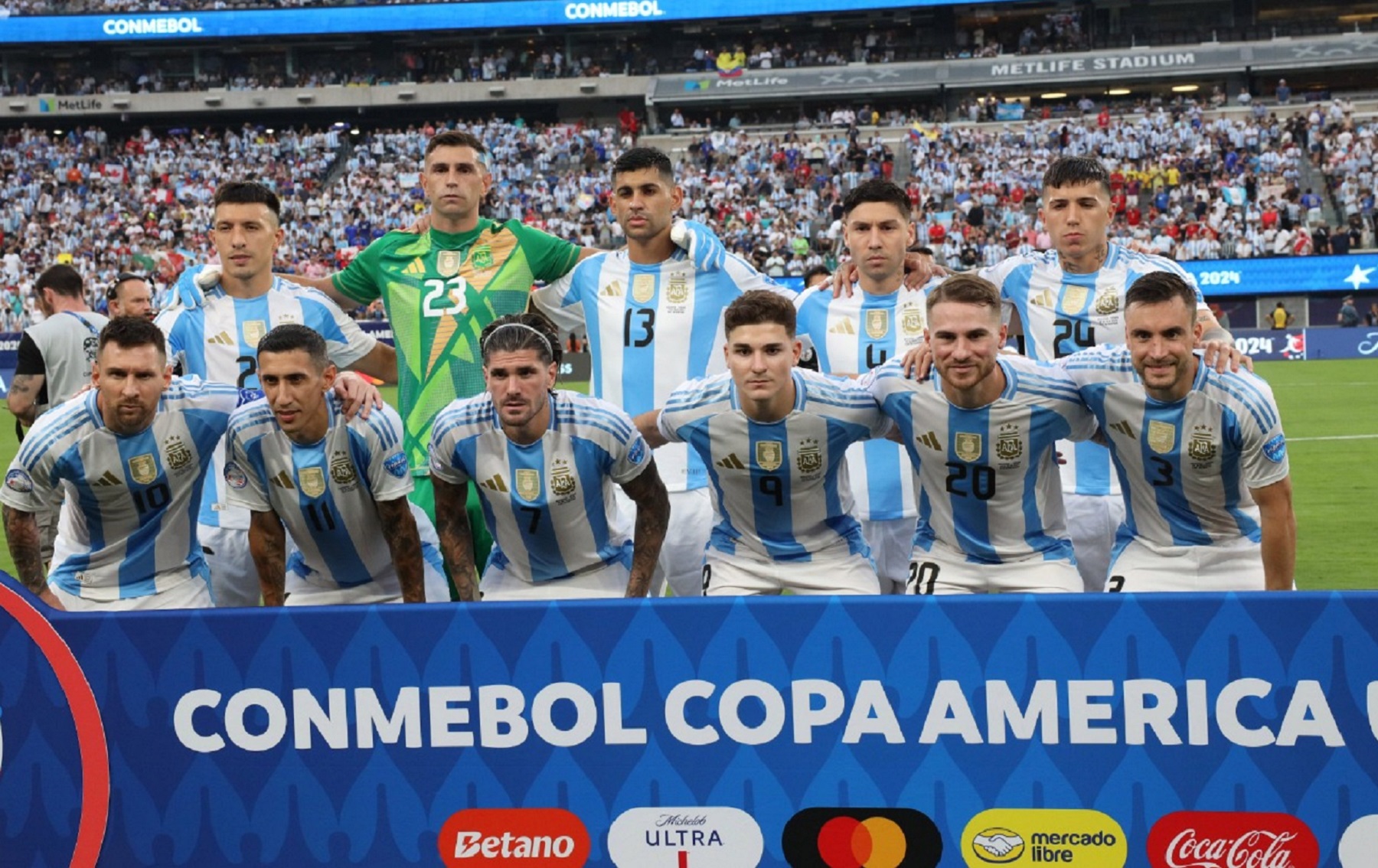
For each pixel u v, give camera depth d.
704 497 5.29
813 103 40.28
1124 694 2.74
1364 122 33.81
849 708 2.81
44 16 39.53
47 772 2.96
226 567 5.20
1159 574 4.28
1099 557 5.43
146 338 3.87
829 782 2.83
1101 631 2.73
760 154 36.00
